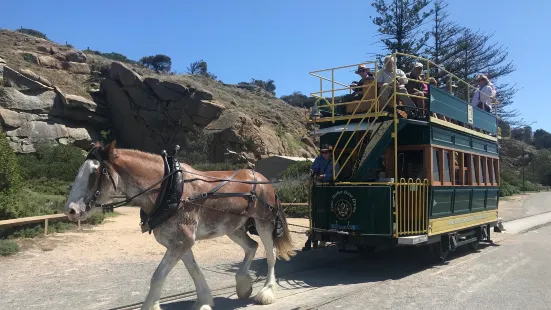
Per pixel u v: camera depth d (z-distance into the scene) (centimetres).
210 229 636
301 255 1115
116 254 1072
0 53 3916
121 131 3716
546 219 2088
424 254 1128
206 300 623
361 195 879
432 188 935
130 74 3656
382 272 916
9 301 679
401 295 719
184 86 3600
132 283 804
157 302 565
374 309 638
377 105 895
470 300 685
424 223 916
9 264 936
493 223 1319
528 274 879
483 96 1396
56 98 3256
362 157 895
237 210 661
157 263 986
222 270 930
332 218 912
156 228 583
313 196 942
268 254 719
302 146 4472
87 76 4284
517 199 3694
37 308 645
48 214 1395
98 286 779
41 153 2702
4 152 1399
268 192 729
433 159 961
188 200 586
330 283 818
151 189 576
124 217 1742
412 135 966
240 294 698
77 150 2762
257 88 7756
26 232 1209
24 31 6694
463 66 3769
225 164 3125
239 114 3525
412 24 3466
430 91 950
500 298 696
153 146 3584
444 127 1011
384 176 971
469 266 970
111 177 561
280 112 5150
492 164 1344
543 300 683
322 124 1034
